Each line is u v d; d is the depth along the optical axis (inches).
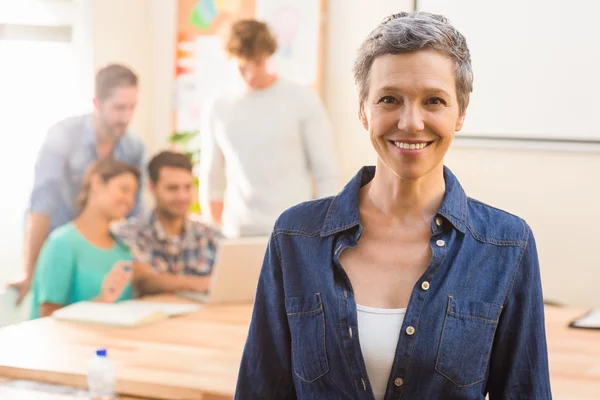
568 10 161.5
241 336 103.8
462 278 51.8
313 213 56.0
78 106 174.4
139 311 113.5
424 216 53.7
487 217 53.8
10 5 171.2
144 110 190.9
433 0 170.2
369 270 53.3
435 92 48.1
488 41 167.3
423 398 51.5
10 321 144.1
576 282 164.6
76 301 132.6
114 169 136.6
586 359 92.0
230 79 182.7
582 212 163.2
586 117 161.6
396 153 49.4
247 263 124.3
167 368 88.5
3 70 172.9
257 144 150.0
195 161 182.2
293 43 177.2
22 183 176.1
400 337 50.9
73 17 173.5
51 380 87.1
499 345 52.7
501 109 167.2
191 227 141.7
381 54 49.1
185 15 186.2
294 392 58.4
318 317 53.1
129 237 137.1
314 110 150.4
